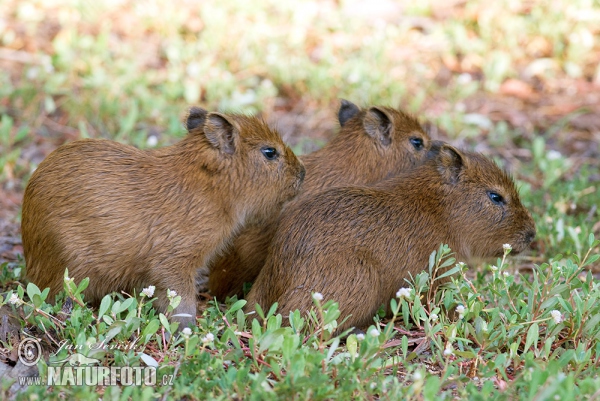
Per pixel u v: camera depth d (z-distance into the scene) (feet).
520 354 30.73
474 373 28.50
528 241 36.68
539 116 65.31
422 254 34.12
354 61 67.87
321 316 28.17
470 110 65.87
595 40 77.20
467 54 74.59
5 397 26.17
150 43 73.05
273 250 32.96
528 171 55.31
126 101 60.70
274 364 26.03
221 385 25.70
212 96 62.44
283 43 73.15
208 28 73.82
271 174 34.60
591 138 62.13
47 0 79.46
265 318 29.84
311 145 58.13
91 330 29.66
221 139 33.35
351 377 25.90
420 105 64.64
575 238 41.39
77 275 32.19
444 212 35.06
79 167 32.40
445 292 32.50
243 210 34.60
